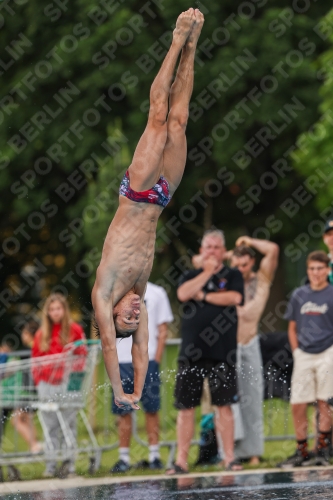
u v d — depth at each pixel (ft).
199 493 74.23
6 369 91.50
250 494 72.84
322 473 82.33
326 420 88.48
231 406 87.30
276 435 99.76
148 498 73.31
